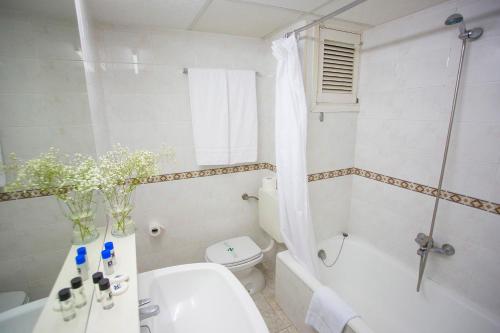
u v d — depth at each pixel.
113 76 1.64
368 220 2.08
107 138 1.65
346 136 2.03
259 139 2.21
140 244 1.94
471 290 1.47
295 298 1.74
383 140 1.87
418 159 1.66
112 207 1.22
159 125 1.82
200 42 1.83
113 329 0.76
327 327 1.41
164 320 1.10
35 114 0.76
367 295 1.98
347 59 1.87
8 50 0.67
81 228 1.00
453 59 1.42
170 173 1.93
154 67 1.73
